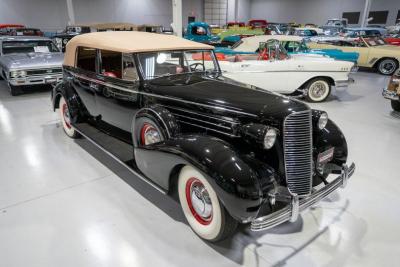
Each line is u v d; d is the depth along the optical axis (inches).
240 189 80.0
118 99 138.9
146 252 94.3
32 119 223.8
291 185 95.7
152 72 126.9
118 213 113.1
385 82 378.9
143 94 124.2
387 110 254.1
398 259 91.8
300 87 279.6
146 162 105.3
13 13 798.5
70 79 172.6
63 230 104.0
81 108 169.6
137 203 119.3
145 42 134.0
